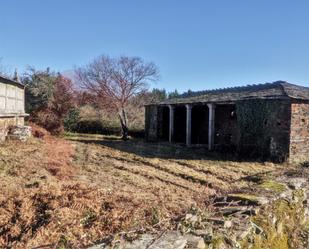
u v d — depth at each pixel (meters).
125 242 2.93
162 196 7.73
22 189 7.18
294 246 4.65
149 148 18.75
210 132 18.05
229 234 3.37
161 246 2.86
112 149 17.94
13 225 5.23
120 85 28.94
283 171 6.89
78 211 5.48
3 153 12.22
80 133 28.58
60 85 26.62
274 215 4.31
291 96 13.82
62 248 3.21
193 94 24.03
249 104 15.68
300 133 14.28
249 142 15.70
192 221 3.45
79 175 10.14
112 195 6.67
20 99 19.44
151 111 24.38
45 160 11.66
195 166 12.88
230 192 4.88
